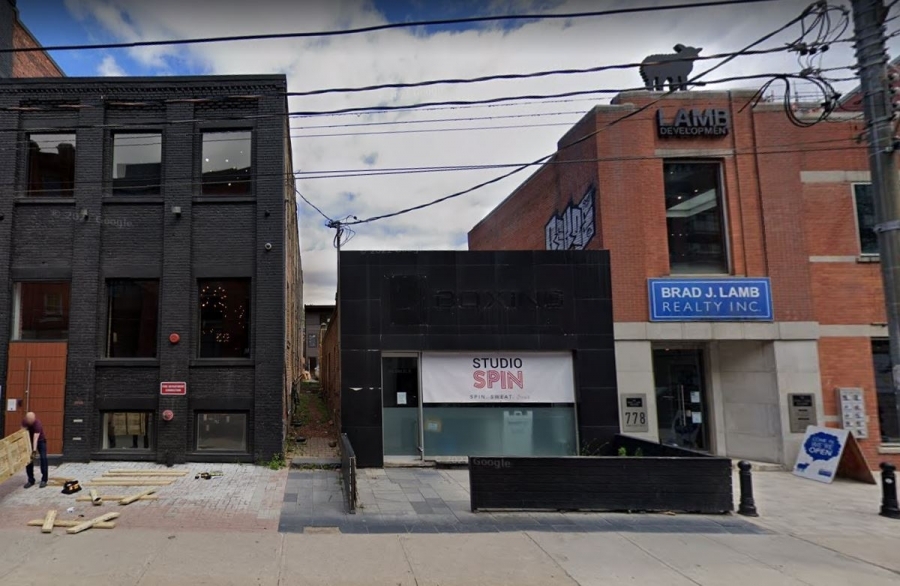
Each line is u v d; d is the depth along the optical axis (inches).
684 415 540.7
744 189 528.1
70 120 487.2
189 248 477.7
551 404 491.5
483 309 488.1
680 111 527.8
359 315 476.4
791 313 510.9
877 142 289.3
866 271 522.3
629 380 496.1
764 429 510.0
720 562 251.3
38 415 457.1
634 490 332.5
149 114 492.1
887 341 518.6
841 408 497.4
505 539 277.6
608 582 225.3
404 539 275.4
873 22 292.2
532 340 489.4
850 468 456.4
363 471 445.4
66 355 464.4
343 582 221.3
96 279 472.1
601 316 498.6
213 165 496.4
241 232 486.0
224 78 491.5
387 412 478.0
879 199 287.6
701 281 510.3
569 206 605.0
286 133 522.3
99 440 459.8
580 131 570.9
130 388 464.1
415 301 482.6
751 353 524.1
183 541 267.6
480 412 484.4
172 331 467.5
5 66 530.0
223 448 466.9
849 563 253.4
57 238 479.2
